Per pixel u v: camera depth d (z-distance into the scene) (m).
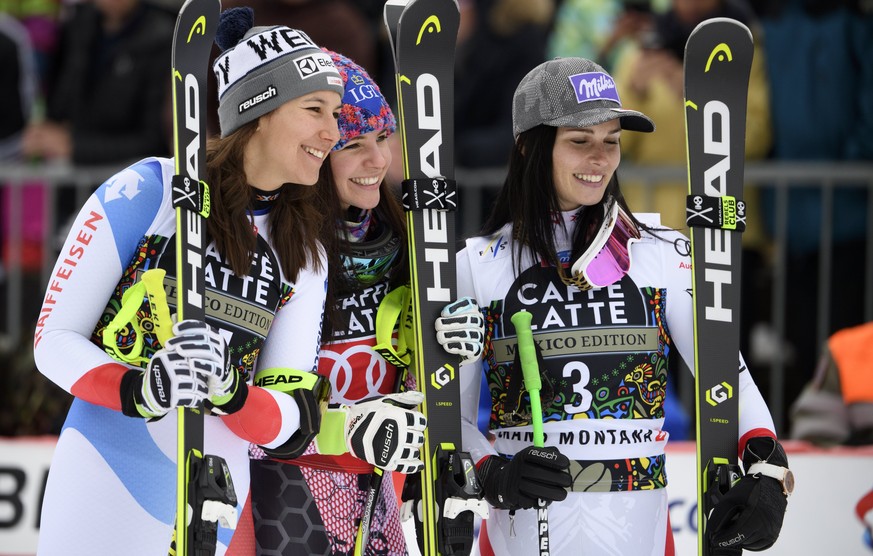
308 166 10.88
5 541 16.84
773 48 21.34
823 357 17.11
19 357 18.52
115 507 10.55
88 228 10.45
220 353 9.91
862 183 20.64
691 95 11.79
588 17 24.42
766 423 11.58
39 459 16.94
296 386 11.00
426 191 11.67
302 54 10.83
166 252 10.63
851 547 16.08
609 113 11.09
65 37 24.12
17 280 21.88
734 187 11.80
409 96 11.84
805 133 21.19
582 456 11.10
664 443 11.48
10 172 21.84
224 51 11.63
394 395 11.13
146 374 9.80
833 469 16.14
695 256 11.56
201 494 10.06
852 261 20.81
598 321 11.22
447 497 11.09
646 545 11.12
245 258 10.77
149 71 22.20
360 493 11.80
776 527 10.90
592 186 11.22
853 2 21.27
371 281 12.00
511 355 11.38
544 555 10.87
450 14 11.98
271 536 11.65
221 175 10.88
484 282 11.58
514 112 11.67
